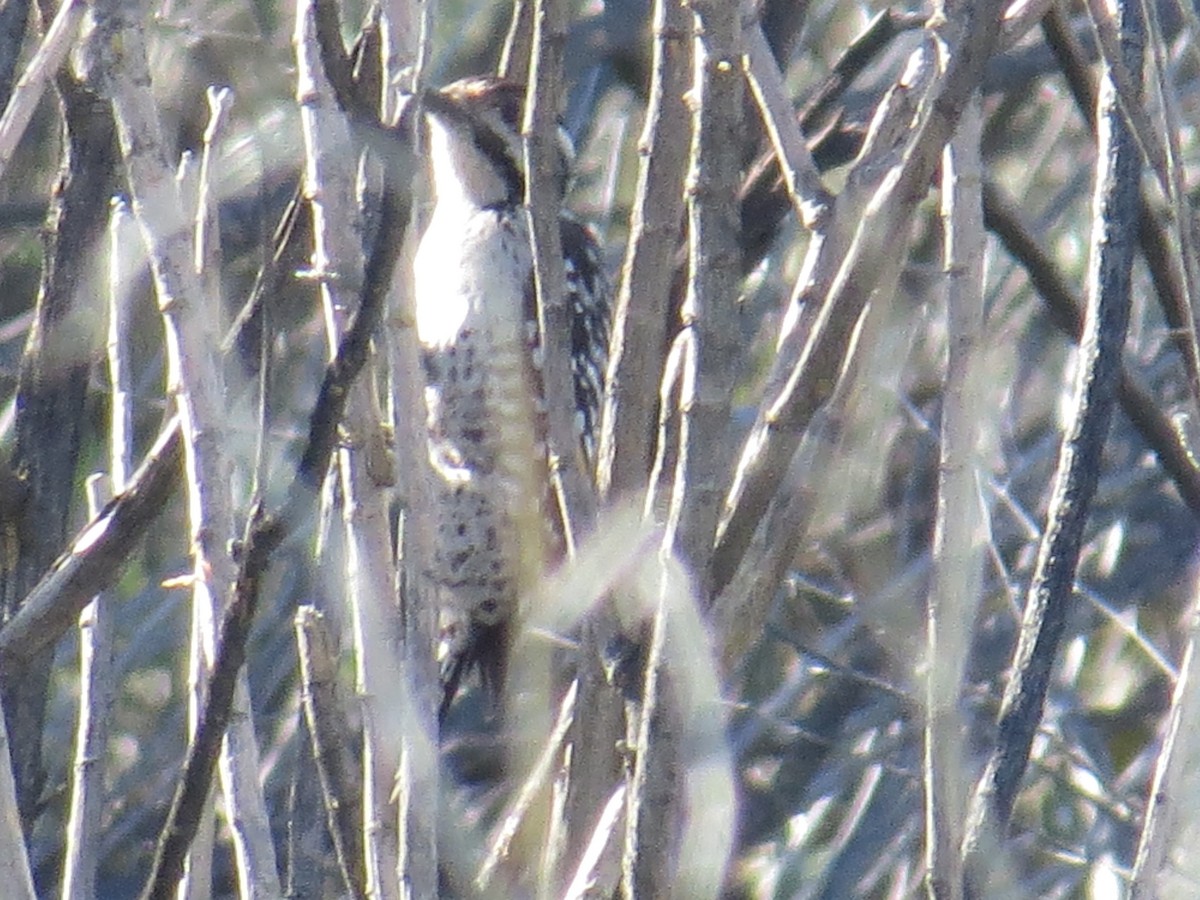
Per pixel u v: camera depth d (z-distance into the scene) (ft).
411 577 16.53
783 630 32.73
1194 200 39.47
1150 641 35.99
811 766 35.58
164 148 16.49
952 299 16.26
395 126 14.66
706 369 15.25
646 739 14.88
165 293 16.43
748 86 23.44
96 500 18.81
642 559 15.94
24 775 20.06
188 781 15.33
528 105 17.07
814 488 16.05
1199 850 16.69
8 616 21.21
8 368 35.60
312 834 18.44
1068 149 42.37
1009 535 35.29
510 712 23.58
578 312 31.07
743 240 23.45
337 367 14.66
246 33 33.09
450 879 17.25
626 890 14.92
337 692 16.48
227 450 16.46
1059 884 32.71
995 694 33.06
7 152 15.83
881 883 34.12
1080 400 16.75
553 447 16.56
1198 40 16.83
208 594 16.25
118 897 32.94
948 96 14.74
